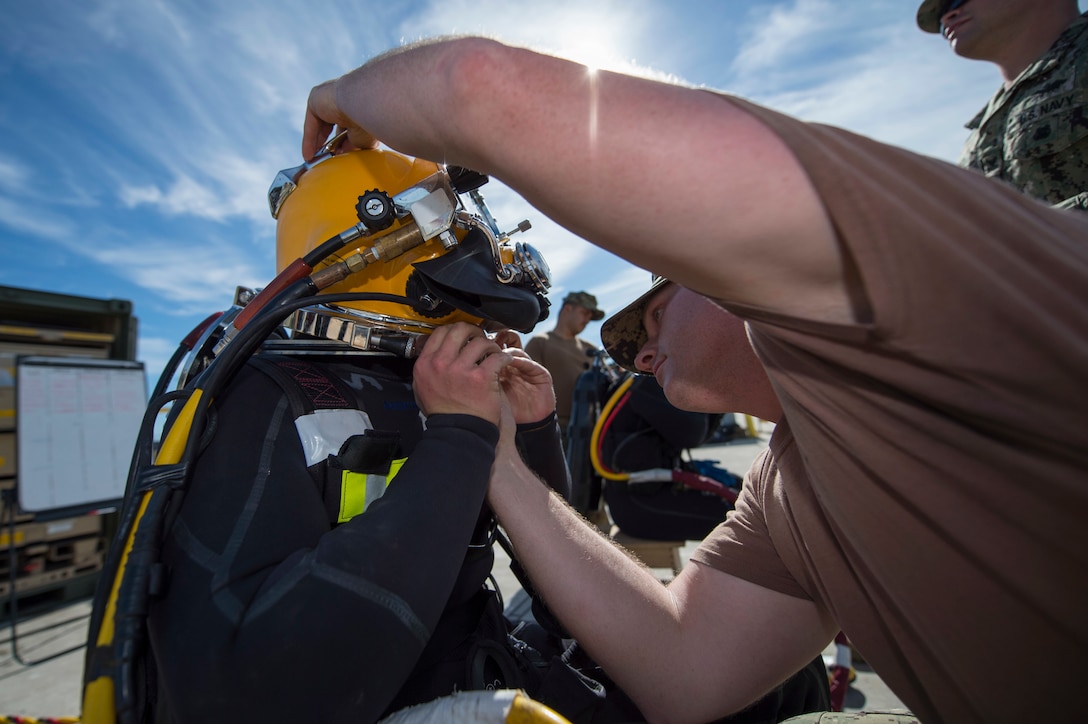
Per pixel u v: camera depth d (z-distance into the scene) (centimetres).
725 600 93
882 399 47
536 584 94
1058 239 43
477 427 75
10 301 308
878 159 44
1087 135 141
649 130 43
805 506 74
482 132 47
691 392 94
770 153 42
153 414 73
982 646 52
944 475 47
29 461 308
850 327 44
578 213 47
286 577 57
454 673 82
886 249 40
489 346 78
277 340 89
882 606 64
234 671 52
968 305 40
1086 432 39
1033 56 157
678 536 242
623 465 249
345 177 89
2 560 305
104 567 58
